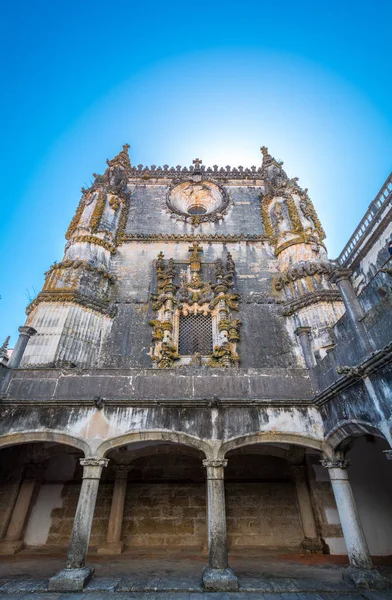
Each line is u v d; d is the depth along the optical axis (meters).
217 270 23.94
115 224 27.41
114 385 13.05
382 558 13.95
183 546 15.22
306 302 21.11
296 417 12.31
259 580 10.30
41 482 16.84
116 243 26.27
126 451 15.56
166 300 22.08
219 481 11.16
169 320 21.16
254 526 15.71
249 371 13.43
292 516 15.92
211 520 10.59
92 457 11.51
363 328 10.32
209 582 9.55
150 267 24.98
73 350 18.91
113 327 21.27
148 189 31.97
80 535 10.42
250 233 28.08
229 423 12.11
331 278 12.11
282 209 28.19
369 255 13.70
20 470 16.42
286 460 16.91
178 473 17.06
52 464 17.38
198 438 11.80
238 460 17.36
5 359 14.50
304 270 22.83
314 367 13.25
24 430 11.97
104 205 27.56
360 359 10.17
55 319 19.56
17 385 13.05
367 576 9.66
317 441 11.93
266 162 34.22
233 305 22.41
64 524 15.88
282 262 25.02
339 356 11.47
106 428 12.01
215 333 21.31
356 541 10.32
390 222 12.61
